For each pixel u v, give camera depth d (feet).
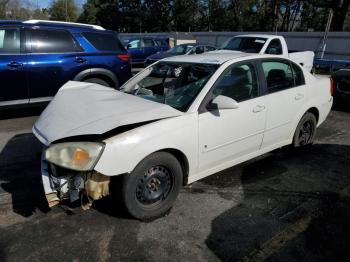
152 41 57.06
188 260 8.55
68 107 10.58
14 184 12.38
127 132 9.27
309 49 58.44
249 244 9.20
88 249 8.86
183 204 11.15
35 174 13.23
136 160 9.21
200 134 10.68
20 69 18.42
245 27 147.33
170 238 9.37
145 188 9.85
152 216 10.18
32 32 18.94
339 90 24.41
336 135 19.25
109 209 10.70
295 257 8.73
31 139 17.20
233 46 32.55
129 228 9.78
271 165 14.49
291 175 13.55
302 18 142.72
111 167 8.83
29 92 19.07
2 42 18.11
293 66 14.53
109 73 21.47
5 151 15.51
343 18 105.29
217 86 11.32
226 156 11.92
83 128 8.99
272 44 31.17
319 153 16.10
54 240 9.20
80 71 20.36
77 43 20.35
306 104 14.93
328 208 11.12
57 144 8.68
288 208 11.07
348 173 13.87
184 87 11.78
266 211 10.84
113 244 9.08
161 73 13.12
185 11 169.78
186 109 10.64
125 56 22.38
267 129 13.23
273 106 13.17
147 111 9.93
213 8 161.17
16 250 8.77
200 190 12.13
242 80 12.21
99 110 10.01
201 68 11.99
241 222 10.21
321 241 9.38
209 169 11.59
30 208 10.76
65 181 9.04
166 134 9.77
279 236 9.57
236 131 11.86
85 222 10.02
